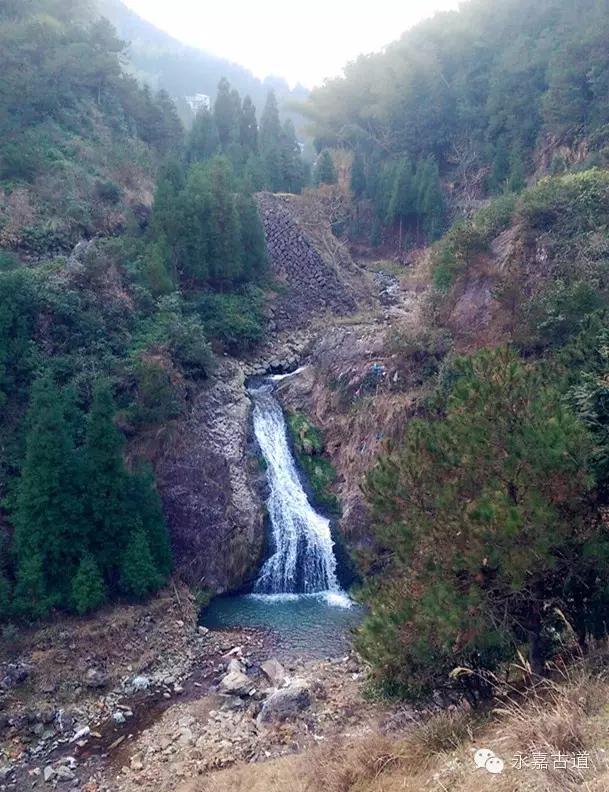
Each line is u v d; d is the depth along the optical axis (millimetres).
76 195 31500
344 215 52688
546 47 52906
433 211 49562
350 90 68750
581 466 8844
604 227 22438
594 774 5891
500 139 52219
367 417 24531
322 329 32844
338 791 8578
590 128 43594
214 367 27078
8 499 19016
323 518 24312
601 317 14266
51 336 23250
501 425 9289
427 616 8789
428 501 10102
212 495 22766
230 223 32719
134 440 22469
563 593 9359
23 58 38500
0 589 17344
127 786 12914
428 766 7996
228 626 19625
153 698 16203
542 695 8406
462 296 25266
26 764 13938
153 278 27344
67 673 16578
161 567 20188
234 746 13688
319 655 17797
